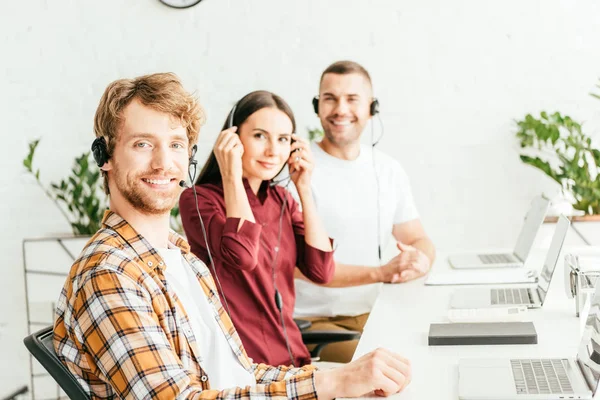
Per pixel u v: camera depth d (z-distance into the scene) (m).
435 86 3.29
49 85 3.36
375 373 1.25
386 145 3.33
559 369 1.34
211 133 3.36
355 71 2.71
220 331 1.46
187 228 2.10
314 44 3.31
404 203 2.85
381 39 3.29
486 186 3.29
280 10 3.31
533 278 2.25
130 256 1.27
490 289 2.12
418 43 3.28
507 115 3.26
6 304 3.36
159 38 3.34
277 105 2.17
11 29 3.35
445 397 1.26
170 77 1.38
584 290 1.79
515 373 1.33
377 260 2.79
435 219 3.33
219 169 2.16
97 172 3.30
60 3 3.34
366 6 3.28
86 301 1.20
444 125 3.30
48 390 3.32
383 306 2.02
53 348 1.27
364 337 1.70
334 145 2.76
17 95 3.36
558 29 3.21
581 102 3.22
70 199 3.34
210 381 1.40
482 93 3.27
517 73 3.25
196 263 1.51
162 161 1.34
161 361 1.18
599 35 3.19
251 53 3.33
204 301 1.45
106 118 1.35
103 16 3.34
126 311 1.19
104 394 1.26
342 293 2.65
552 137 3.13
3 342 3.36
